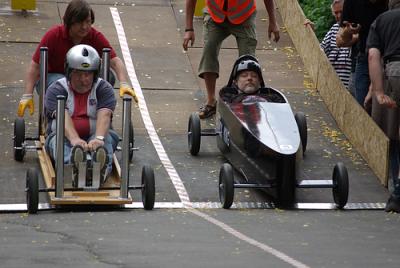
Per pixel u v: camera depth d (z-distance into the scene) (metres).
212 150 18.81
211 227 12.98
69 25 16.83
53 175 15.21
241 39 20.41
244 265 9.29
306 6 26.94
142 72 22.78
